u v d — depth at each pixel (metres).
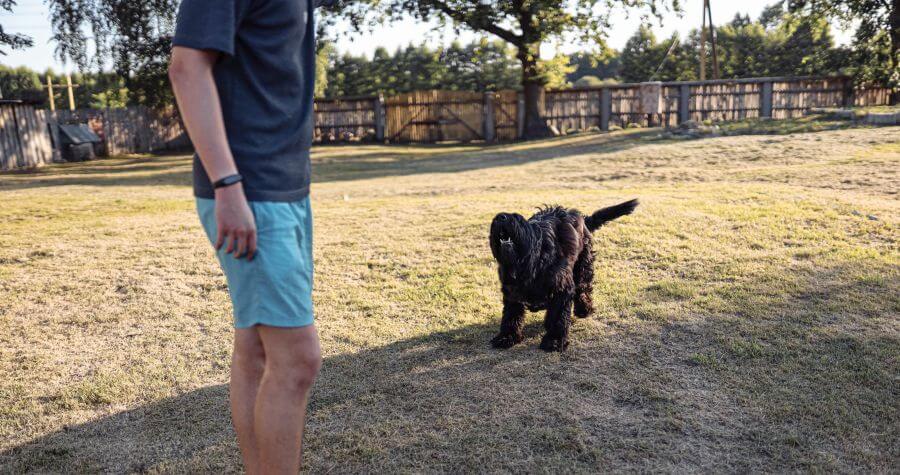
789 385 3.41
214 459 2.86
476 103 29.44
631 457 2.80
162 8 20.44
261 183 1.87
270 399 1.98
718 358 3.79
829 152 13.02
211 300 5.13
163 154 25.92
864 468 2.68
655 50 58.28
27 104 19.88
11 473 2.77
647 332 4.23
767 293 4.82
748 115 27.53
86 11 19.33
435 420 3.17
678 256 5.79
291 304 1.93
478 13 25.56
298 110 2.00
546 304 4.05
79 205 10.08
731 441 2.92
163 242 7.04
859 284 4.89
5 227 8.10
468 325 4.50
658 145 17.14
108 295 5.25
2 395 3.53
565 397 3.38
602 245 6.25
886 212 6.94
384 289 5.34
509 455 2.85
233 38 1.76
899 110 19.64
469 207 8.51
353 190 11.90
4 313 4.86
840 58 32.25
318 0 2.18
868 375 3.47
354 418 3.21
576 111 28.48
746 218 6.97
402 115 29.91
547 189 10.98
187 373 3.80
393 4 26.27
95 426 3.19
